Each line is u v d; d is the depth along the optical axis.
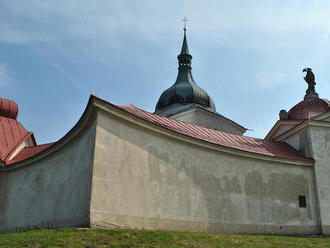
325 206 23.33
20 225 22.03
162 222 17.59
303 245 15.66
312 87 29.72
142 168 17.61
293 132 25.94
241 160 21.69
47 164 21.27
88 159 16.84
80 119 17.92
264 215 21.39
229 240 15.05
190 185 19.19
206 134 23.02
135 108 22.05
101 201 15.84
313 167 24.00
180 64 49.09
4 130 28.11
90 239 13.11
